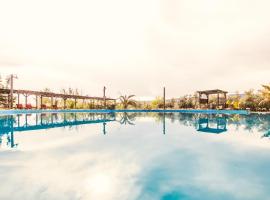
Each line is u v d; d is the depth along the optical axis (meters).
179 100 35.12
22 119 16.25
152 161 4.92
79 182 3.67
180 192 3.34
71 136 8.55
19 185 3.53
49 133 9.36
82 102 34.44
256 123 12.98
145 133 9.37
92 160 4.98
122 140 7.64
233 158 5.15
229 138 7.87
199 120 15.63
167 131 9.91
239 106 26.45
